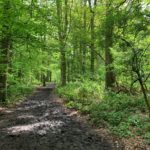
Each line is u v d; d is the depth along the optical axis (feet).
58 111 62.85
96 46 76.23
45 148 33.83
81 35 77.56
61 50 78.18
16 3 56.49
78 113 57.93
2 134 40.52
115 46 57.52
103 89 76.48
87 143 35.88
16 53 88.89
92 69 106.52
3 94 72.02
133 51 43.62
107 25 48.80
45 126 46.11
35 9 63.72
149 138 35.73
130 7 45.88
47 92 129.49
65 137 38.73
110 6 53.57
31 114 58.75
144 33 46.09
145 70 51.85
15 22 58.39
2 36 64.28
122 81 76.54
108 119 46.03
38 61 120.06
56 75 228.84
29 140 37.22
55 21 70.79
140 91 71.41
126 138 37.37
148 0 44.06
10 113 59.93
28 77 138.51
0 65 68.74
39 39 67.15
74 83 104.94
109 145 35.01
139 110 51.03
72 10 111.14
